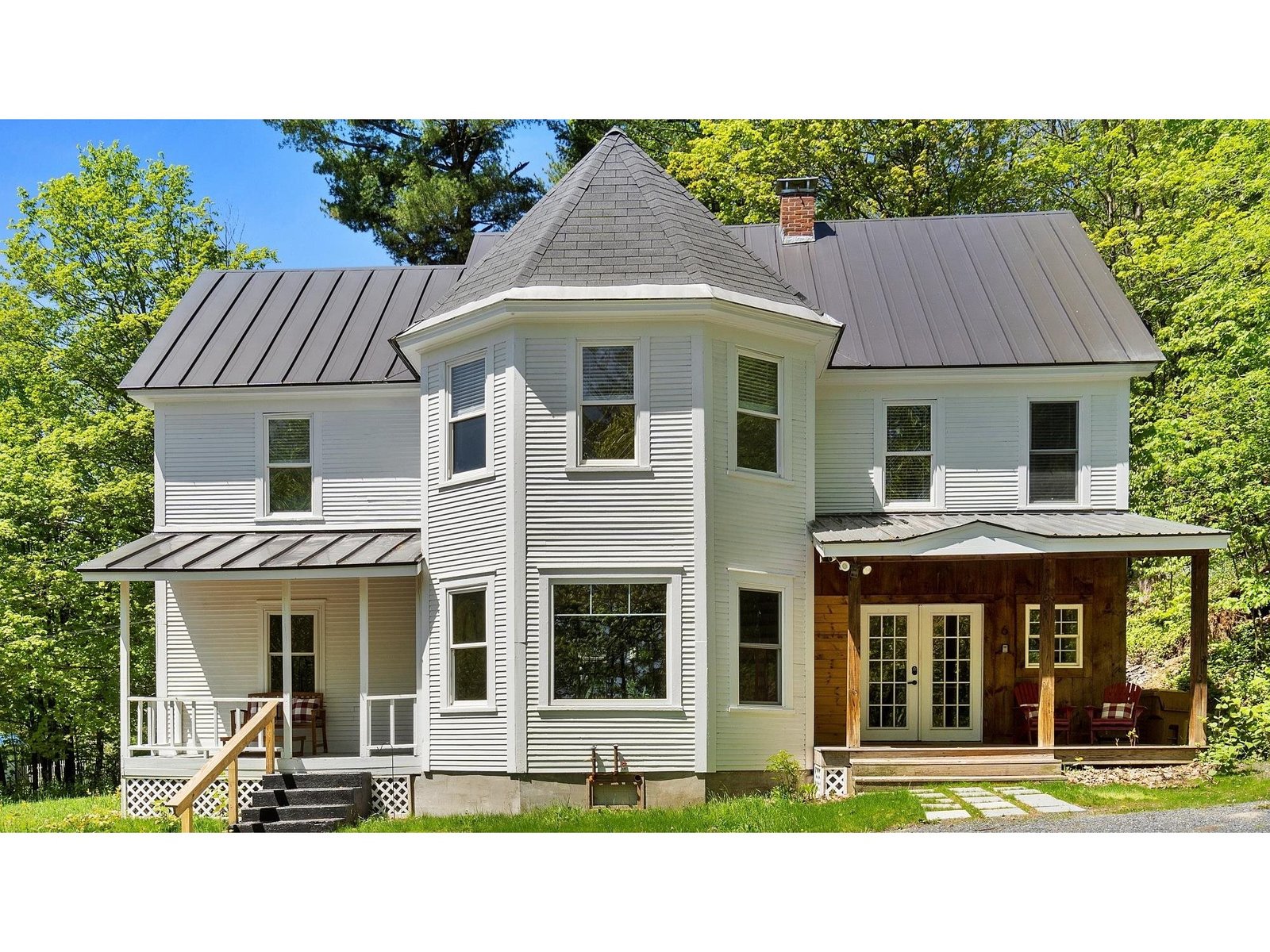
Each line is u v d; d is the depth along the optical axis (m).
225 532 21.70
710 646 17.33
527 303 17.28
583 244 18.22
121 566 19.08
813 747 18.41
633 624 17.34
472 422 18.50
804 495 19.00
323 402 21.88
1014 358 20.80
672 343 17.62
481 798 17.66
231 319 23.31
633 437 17.55
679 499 17.41
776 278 19.28
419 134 38.81
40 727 30.77
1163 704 20.12
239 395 21.72
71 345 31.52
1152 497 26.48
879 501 21.30
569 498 17.45
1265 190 25.97
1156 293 30.58
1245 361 23.80
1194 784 16.81
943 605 21.11
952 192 36.44
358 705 21.59
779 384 18.81
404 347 19.47
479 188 37.56
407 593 21.70
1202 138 30.75
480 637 18.00
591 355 17.72
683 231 18.44
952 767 17.83
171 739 20.14
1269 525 23.86
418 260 38.03
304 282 24.28
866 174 36.62
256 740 20.94
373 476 21.67
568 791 17.14
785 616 18.48
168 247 33.12
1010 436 21.22
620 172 19.45
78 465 30.38
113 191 33.62
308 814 17.19
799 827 14.80
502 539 17.59
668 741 17.17
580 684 17.28
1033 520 19.97
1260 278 24.48
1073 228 24.06
